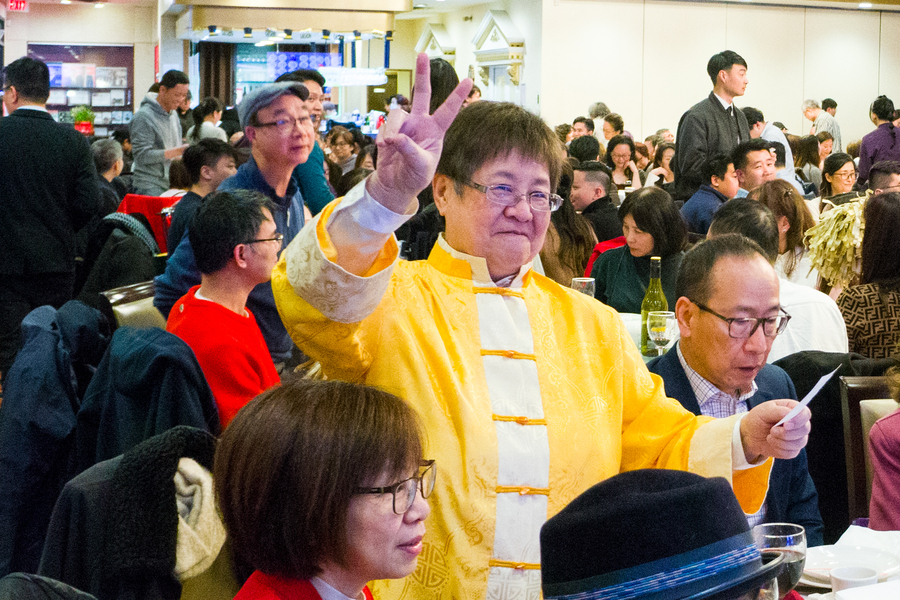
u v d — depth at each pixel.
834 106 13.07
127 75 16.00
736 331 1.73
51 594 1.17
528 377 1.41
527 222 1.42
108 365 2.26
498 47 14.24
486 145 1.39
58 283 4.75
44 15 15.56
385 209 1.13
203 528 1.59
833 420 2.53
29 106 4.62
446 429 1.33
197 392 2.18
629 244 3.65
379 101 14.34
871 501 1.99
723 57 6.21
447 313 1.42
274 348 2.95
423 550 1.33
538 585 1.35
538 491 1.35
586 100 13.67
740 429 1.43
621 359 1.51
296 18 10.41
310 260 1.16
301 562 1.04
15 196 4.56
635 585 0.90
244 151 4.41
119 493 1.57
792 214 3.75
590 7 13.52
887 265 3.05
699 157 6.21
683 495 0.93
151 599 1.55
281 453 1.03
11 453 2.52
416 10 15.80
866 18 14.88
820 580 1.57
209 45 11.71
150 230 4.59
